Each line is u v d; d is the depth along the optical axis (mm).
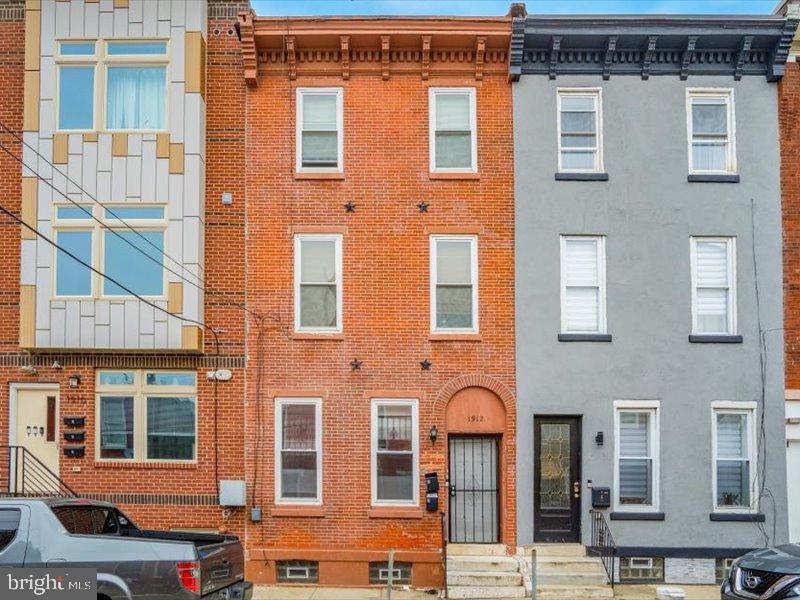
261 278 15234
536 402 14922
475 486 15102
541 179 15336
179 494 14922
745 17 15008
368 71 15539
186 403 15281
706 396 14969
